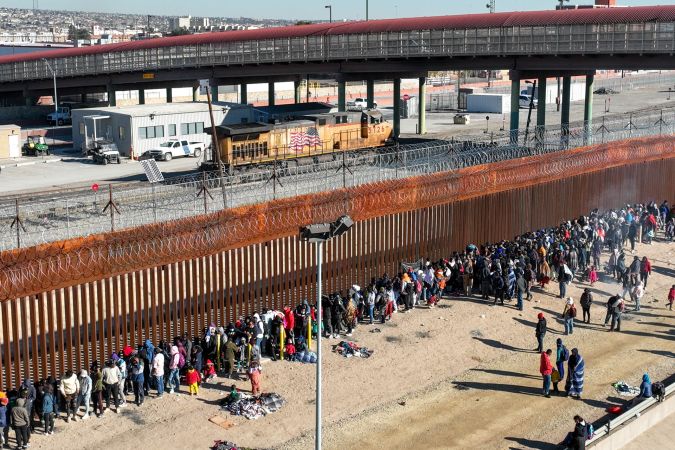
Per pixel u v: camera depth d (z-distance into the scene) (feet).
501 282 123.24
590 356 108.58
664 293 134.92
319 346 72.13
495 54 233.76
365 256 120.98
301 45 272.10
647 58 213.25
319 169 144.97
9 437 83.20
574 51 219.82
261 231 106.01
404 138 286.66
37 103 396.98
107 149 241.14
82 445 81.87
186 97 420.77
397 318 118.42
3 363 87.86
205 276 105.29
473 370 103.30
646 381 92.58
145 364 92.12
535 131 173.68
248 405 89.97
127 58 313.12
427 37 245.65
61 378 86.84
